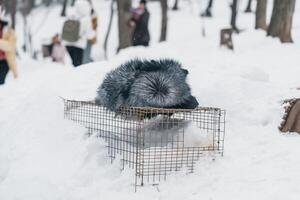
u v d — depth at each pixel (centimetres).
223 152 619
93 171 605
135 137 609
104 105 656
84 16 1441
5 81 1328
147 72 636
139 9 1762
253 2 5091
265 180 547
